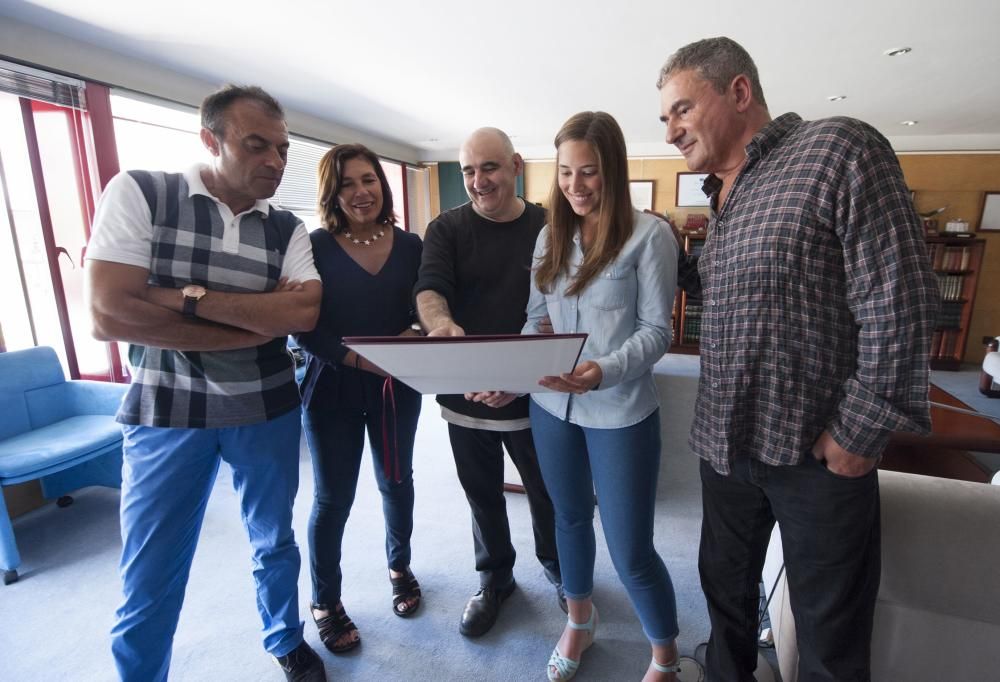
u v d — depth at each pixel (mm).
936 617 1007
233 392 1133
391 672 1368
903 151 5449
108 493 2453
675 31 2729
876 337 784
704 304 1035
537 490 1538
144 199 1035
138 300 1013
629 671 1349
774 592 1320
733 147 948
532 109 4395
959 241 5113
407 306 1447
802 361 867
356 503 2295
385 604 1629
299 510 2266
